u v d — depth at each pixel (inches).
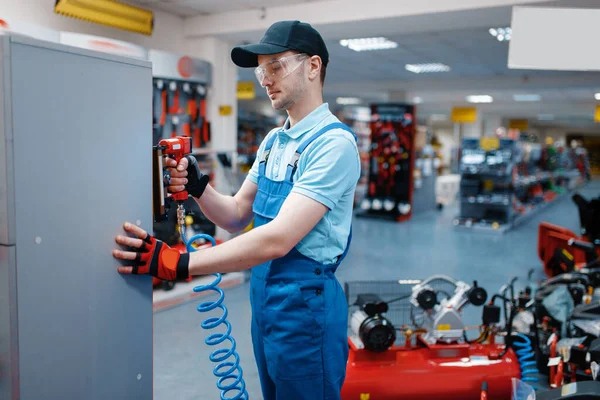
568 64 104.4
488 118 894.4
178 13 248.8
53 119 45.7
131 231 53.4
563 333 144.5
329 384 62.4
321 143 58.6
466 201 415.8
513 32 107.2
